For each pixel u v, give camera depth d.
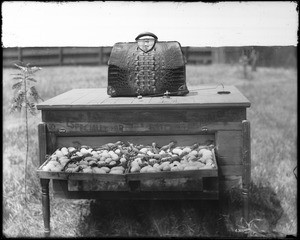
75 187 3.87
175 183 3.77
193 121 4.04
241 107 3.99
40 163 4.14
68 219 4.58
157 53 4.41
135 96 4.43
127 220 4.52
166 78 4.38
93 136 4.17
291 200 4.93
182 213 4.59
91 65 16.08
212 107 3.99
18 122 6.91
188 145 4.14
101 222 4.53
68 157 4.00
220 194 4.81
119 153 4.04
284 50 16.27
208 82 10.16
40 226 4.49
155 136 4.14
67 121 4.11
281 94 10.16
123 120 4.08
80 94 4.75
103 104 4.03
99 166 3.86
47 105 4.07
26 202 4.79
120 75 4.41
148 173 3.70
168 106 4.00
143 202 4.79
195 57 16.80
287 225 4.51
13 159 5.54
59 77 10.20
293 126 7.38
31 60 11.34
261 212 4.69
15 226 4.43
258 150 6.23
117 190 3.83
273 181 5.40
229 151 4.05
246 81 11.91
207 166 3.75
